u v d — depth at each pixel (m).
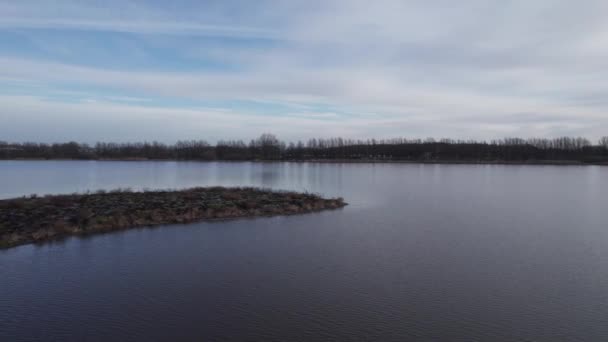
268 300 16.25
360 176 90.12
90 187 59.38
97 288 17.48
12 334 13.40
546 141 188.62
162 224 31.33
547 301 16.33
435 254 22.94
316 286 17.83
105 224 29.38
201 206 37.00
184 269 20.08
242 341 13.02
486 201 46.66
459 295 16.88
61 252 23.00
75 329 13.76
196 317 14.71
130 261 21.36
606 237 27.31
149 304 15.83
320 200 42.69
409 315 14.95
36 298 16.39
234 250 23.64
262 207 38.03
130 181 71.94
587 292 17.27
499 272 19.80
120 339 13.08
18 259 21.59
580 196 51.91
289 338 13.23
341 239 26.56
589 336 13.46
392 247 24.48
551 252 23.44
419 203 44.81
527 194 54.19
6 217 29.61
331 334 13.49
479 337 13.35
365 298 16.48
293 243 25.41
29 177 77.56
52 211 32.59
